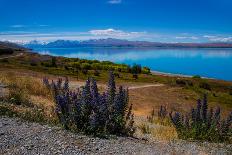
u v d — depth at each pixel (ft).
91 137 41.34
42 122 44.34
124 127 47.91
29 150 33.45
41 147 34.71
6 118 43.70
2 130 38.09
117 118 46.65
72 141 38.11
